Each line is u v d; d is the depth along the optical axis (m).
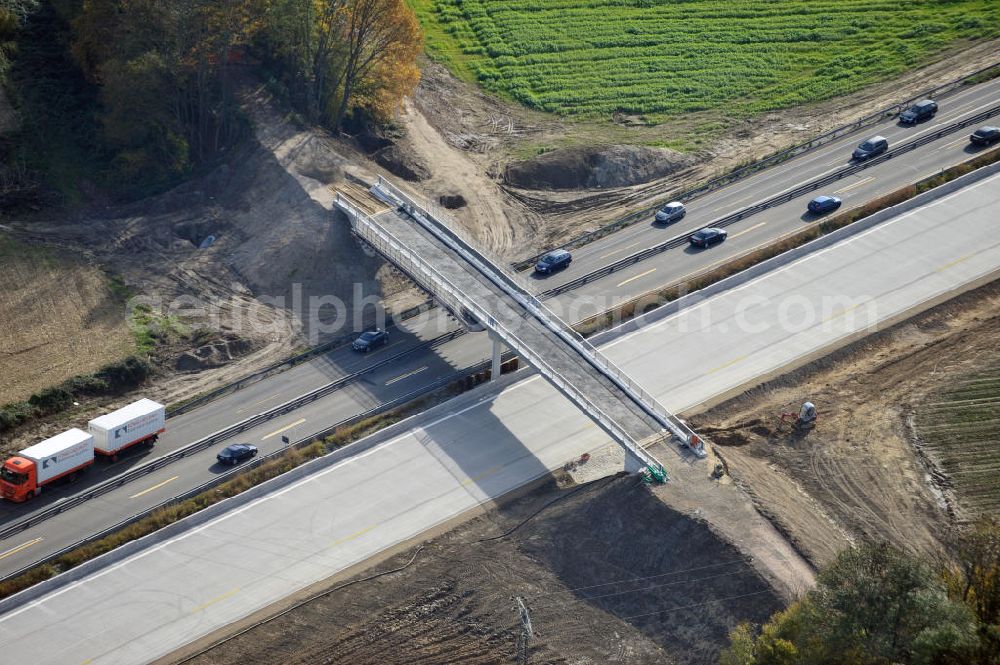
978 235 107.44
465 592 73.94
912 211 111.56
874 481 81.44
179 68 114.06
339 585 75.12
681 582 72.44
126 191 114.56
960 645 57.09
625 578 73.62
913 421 86.69
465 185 122.94
